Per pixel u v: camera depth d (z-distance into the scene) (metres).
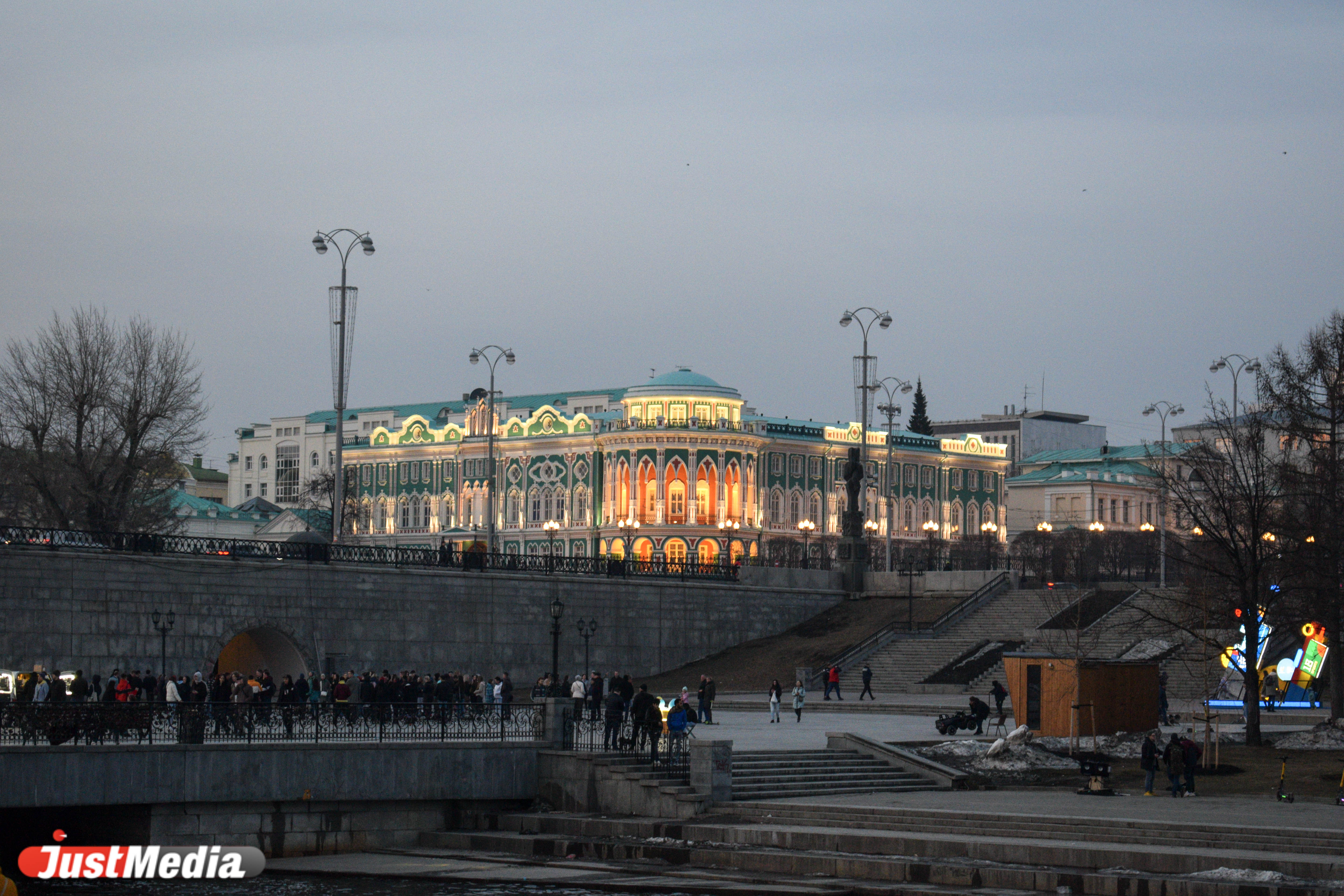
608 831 49.34
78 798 45.41
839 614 108.38
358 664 85.06
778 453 167.88
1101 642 89.31
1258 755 56.97
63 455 91.69
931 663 92.50
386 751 50.97
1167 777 53.25
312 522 160.12
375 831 50.97
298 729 50.50
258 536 160.75
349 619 84.88
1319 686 76.81
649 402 161.62
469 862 47.53
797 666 96.25
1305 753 57.28
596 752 53.59
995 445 190.75
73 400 94.44
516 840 49.31
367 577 85.75
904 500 179.25
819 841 44.72
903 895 39.38
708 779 50.03
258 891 43.06
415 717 52.44
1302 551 61.88
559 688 72.94
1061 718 61.16
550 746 54.06
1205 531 63.53
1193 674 79.25
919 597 108.25
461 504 175.00
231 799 48.12
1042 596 100.50
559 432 167.50
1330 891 35.84
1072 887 38.78
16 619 71.88
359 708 51.53
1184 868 39.06
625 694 65.75
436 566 89.56
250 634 86.00
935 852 42.78
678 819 49.31
